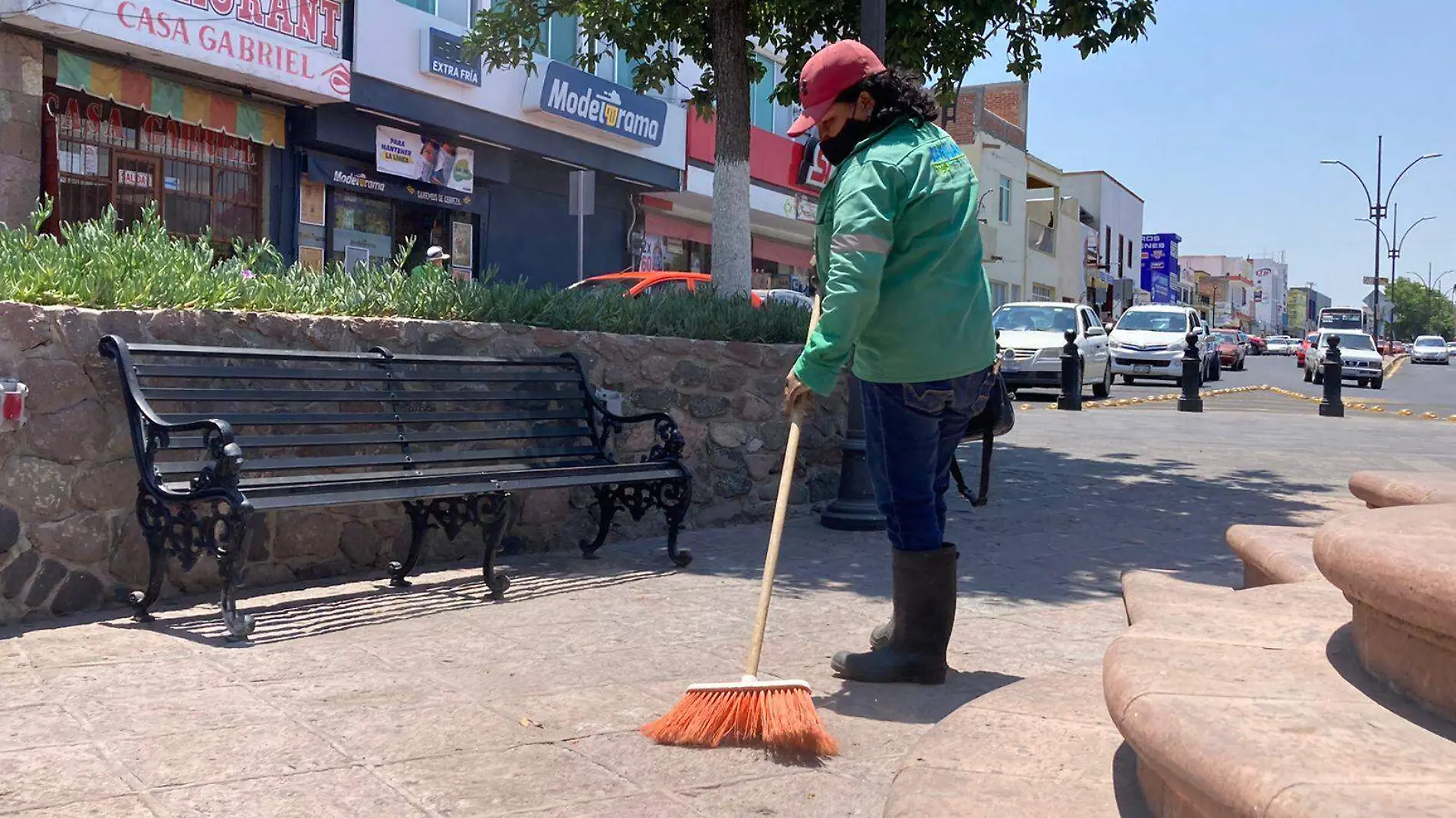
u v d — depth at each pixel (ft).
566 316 20.71
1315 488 28.27
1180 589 11.19
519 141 62.59
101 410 14.23
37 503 13.66
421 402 17.87
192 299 15.72
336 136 52.85
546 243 69.31
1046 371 66.23
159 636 13.19
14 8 39.32
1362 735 5.84
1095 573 18.24
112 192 45.34
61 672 11.67
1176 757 5.91
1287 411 60.80
